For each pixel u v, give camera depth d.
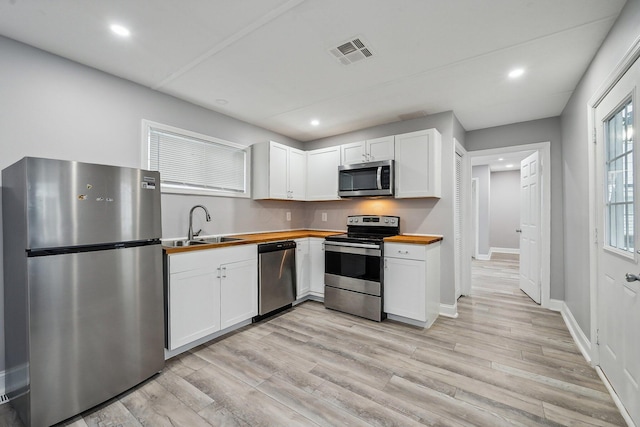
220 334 2.63
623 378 1.59
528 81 2.45
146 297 1.92
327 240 3.35
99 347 1.70
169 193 2.72
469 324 2.87
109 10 1.58
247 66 2.22
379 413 1.60
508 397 1.73
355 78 2.41
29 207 1.46
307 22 1.70
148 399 1.74
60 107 2.05
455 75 2.36
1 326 1.79
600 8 1.56
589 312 2.17
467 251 3.88
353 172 3.45
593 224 2.06
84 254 1.64
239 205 3.42
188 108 2.88
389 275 2.95
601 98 1.90
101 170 1.71
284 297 3.22
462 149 3.60
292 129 3.83
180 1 1.51
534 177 3.64
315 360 2.18
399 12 1.61
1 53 1.81
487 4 1.54
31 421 1.47
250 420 1.56
